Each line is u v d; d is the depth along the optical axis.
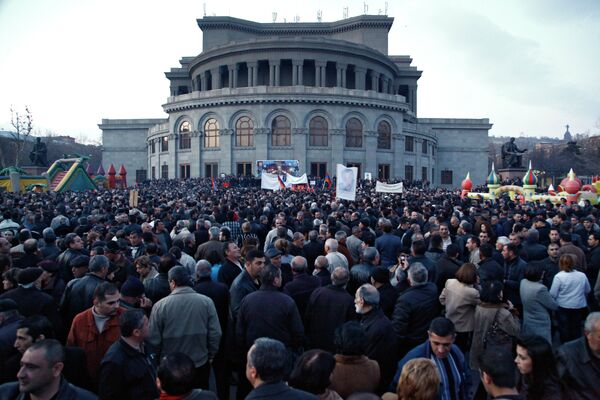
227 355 7.09
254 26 80.62
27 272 6.59
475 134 79.69
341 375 4.96
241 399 6.83
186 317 6.32
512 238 10.74
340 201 22.72
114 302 5.93
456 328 7.33
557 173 103.75
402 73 82.69
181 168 62.25
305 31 81.62
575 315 8.82
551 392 4.63
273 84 63.84
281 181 30.59
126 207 19.75
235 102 56.94
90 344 5.91
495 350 4.25
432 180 75.50
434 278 8.66
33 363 4.10
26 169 56.81
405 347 6.97
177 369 4.02
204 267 7.66
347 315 6.79
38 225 14.59
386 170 61.47
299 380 4.27
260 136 56.56
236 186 47.06
